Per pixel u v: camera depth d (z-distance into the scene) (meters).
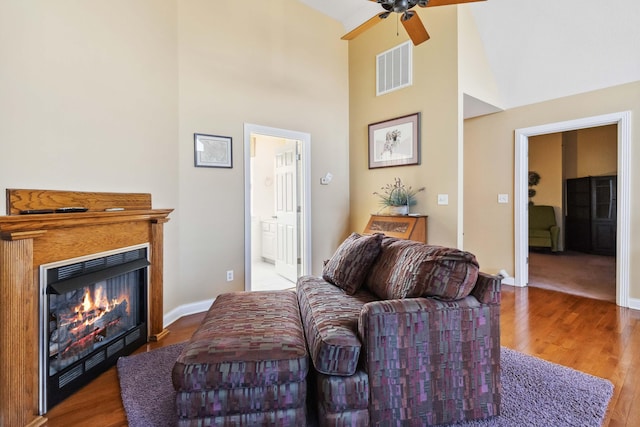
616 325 2.82
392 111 3.97
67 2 1.96
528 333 2.66
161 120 2.81
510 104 4.02
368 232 3.91
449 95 3.37
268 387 1.40
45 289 1.71
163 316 2.85
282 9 3.83
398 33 3.87
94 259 2.05
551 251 6.70
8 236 1.48
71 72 1.99
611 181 6.21
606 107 3.34
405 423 1.48
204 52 3.22
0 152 1.59
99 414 1.68
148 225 2.58
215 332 1.61
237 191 3.49
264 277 4.82
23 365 1.56
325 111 4.30
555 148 6.83
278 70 3.81
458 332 1.54
